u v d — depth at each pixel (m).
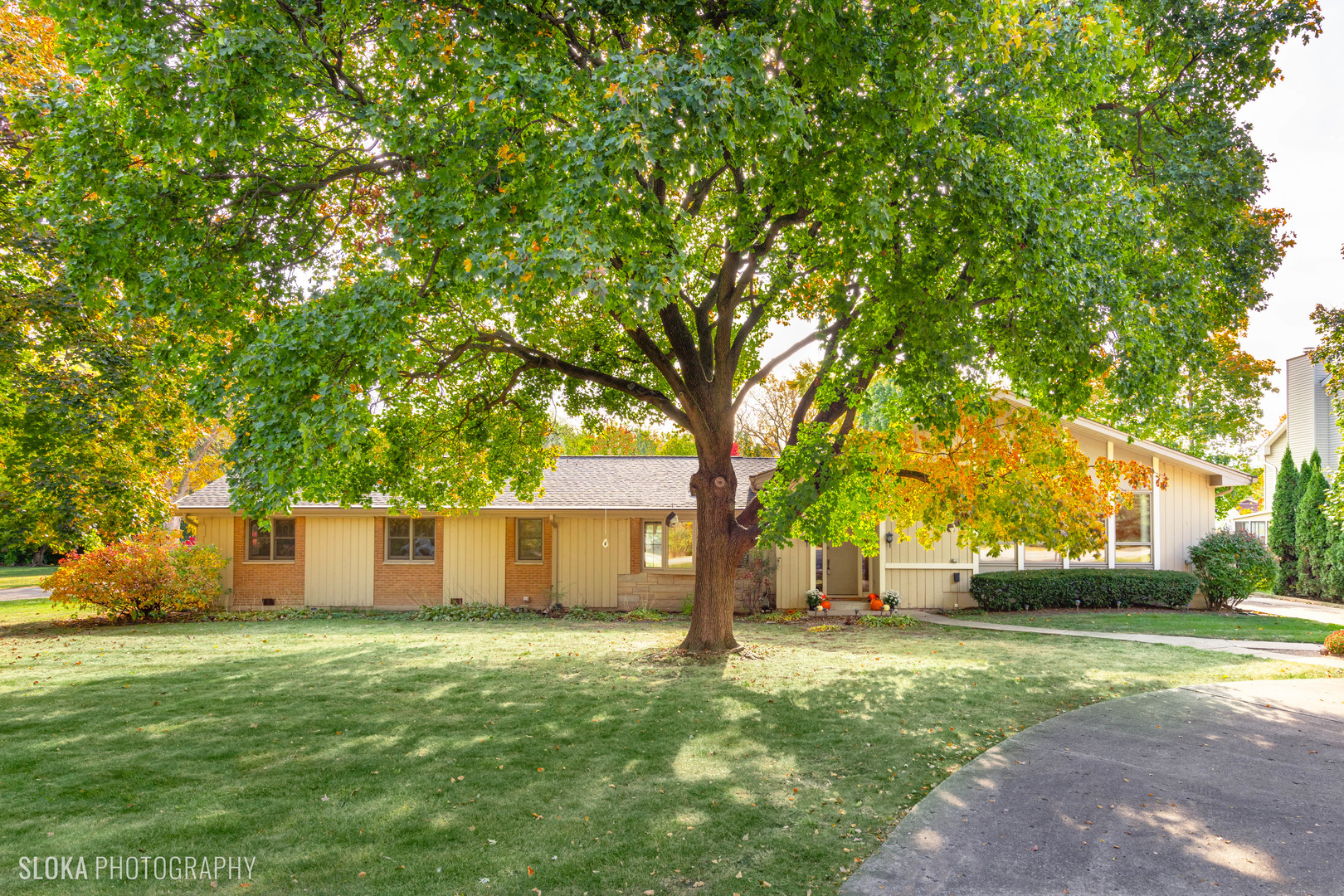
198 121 6.59
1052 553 18.75
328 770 6.10
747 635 14.37
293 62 6.75
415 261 7.50
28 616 17.89
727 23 7.82
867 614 17.31
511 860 4.45
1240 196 10.13
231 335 9.00
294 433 6.41
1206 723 7.53
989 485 11.21
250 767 6.19
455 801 5.43
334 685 9.36
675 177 6.86
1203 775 5.96
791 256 11.54
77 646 12.84
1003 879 4.18
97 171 7.29
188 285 7.71
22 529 10.67
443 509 14.74
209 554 17.58
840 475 9.95
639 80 5.89
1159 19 10.01
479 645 12.76
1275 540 24.95
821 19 6.67
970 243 8.35
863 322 9.84
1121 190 9.27
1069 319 8.50
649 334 12.68
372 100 7.89
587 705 8.24
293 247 9.12
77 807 5.29
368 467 12.01
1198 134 10.33
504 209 6.72
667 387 13.46
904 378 9.18
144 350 10.39
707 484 11.56
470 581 19.02
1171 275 10.09
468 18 6.75
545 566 19.05
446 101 7.15
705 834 4.84
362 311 6.55
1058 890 4.06
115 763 6.26
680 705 8.23
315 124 9.12
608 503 18.62
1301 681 9.62
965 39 7.11
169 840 4.72
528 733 7.16
